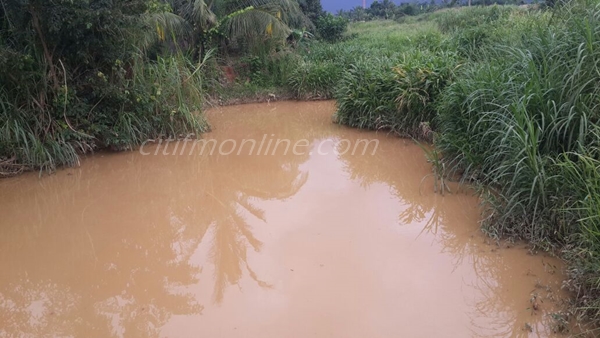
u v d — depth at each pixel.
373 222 4.42
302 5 18.12
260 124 9.09
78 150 6.77
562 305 2.95
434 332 2.80
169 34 9.80
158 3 8.05
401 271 3.49
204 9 10.56
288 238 4.14
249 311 3.07
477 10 14.68
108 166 6.48
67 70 6.44
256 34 11.50
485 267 3.49
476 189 4.77
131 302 3.28
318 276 3.47
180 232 4.48
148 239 4.31
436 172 5.33
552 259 3.49
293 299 3.19
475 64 6.15
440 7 30.11
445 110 5.63
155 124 7.57
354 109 8.21
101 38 6.32
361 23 25.25
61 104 6.21
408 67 7.41
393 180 5.63
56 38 6.07
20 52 5.80
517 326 2.82
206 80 10.83
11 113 5.93
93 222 4.71
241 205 5.08
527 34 5.26
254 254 3.86
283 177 6.05
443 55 7.71
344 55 12.35
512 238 3.78
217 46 11.52
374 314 2.98
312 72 11.42
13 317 3.14
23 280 3.61
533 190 3.71
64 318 3.11
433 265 3.57
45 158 6.11
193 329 2.91
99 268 3.77
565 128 3.85
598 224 2.96
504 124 4.20
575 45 4.11
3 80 5.84
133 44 6.98
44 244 4.21
